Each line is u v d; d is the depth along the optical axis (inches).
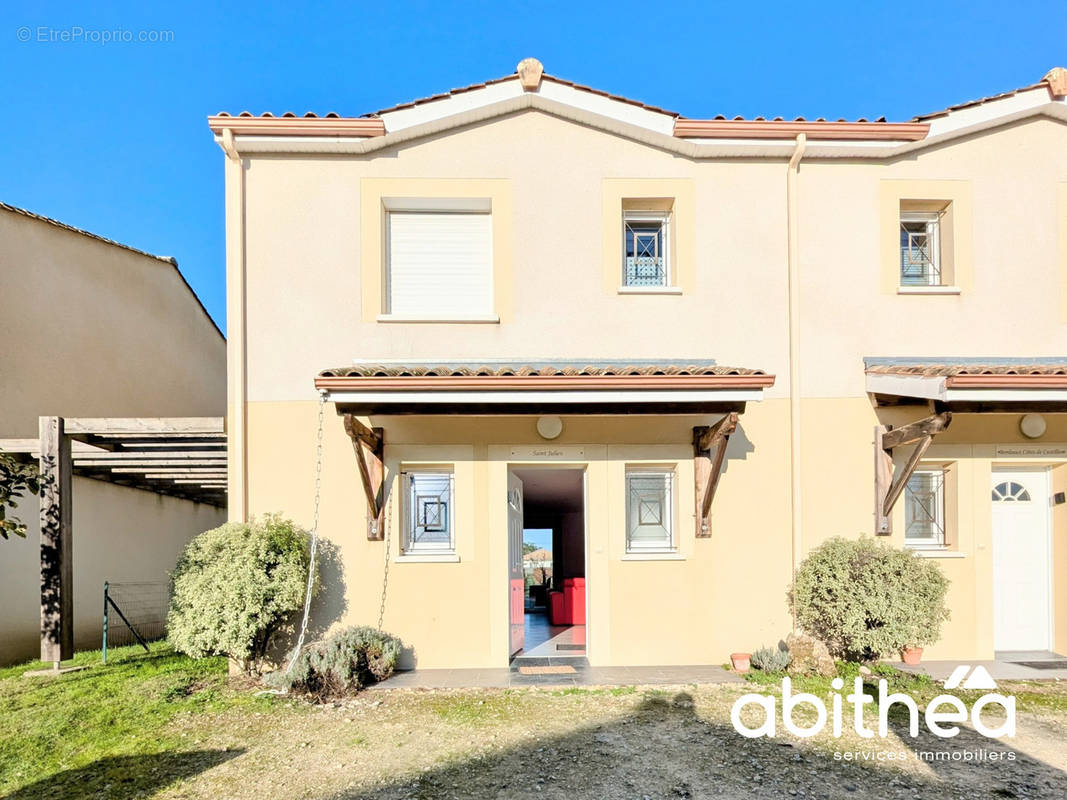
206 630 274.5
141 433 335.0
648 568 320.8
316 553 312.3
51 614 327.0
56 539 330.3
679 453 326.6
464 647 314.3
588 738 226.2
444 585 316.2
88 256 494.6
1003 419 333.4
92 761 211.3
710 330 332.8
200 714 252.1
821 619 293.9
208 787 192.9
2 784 196.4
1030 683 287.9
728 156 337.7
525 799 184.4
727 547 323.0
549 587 605.0
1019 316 339.9
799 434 327.6
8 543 395.2
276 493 316.2
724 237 336.5
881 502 324.2
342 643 287.4
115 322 521.0
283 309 322.7
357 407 277.7
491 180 333.1
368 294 326.3
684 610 319.6
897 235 339.6
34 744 224.1
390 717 247.1
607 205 335.6
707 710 253.0
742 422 329.1
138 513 521.0
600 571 319.9
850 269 337.7
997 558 344.2
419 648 313.0
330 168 328.5
